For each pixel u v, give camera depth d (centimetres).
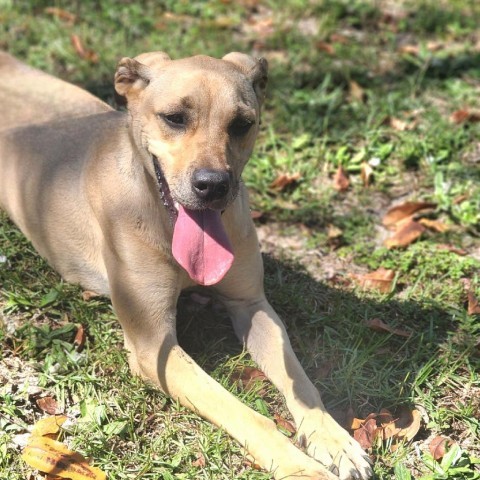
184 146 100
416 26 200
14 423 102
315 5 206
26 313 119
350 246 137
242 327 114
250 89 106
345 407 108
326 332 118
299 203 146
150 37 190
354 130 161
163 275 107
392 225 142
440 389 110
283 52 189
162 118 101
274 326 111
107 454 99
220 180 97
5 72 144
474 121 166
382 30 200
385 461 99
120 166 110
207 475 96
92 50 182
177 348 105
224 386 107
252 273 113
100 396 106
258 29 198
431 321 120
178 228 101
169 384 103
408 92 174
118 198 109
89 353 112
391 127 164
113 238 109
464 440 104
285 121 164
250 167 152
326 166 153
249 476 96
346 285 129
